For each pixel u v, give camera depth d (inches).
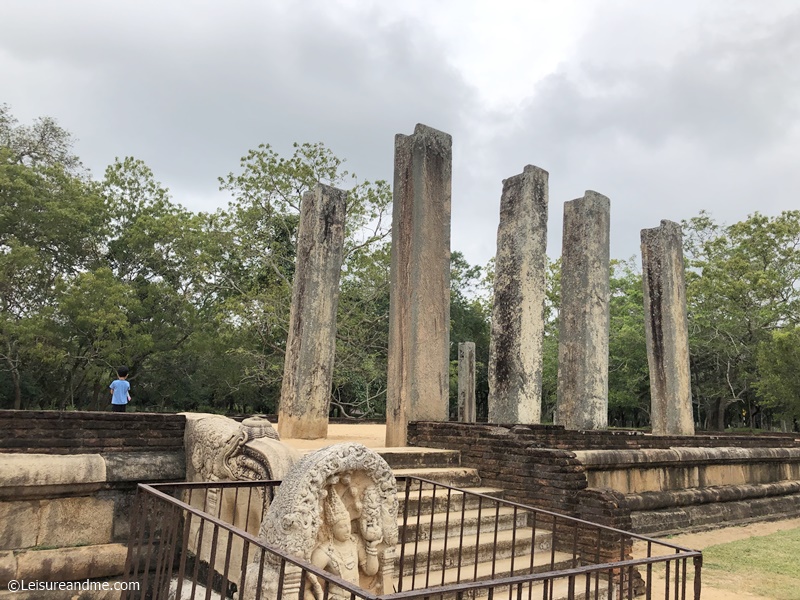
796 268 1024.9
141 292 983.6
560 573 121.7
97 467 210.1
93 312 821.2
